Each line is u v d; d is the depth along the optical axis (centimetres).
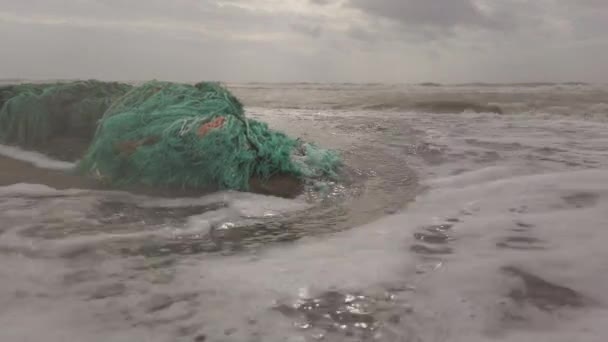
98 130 387
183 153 335
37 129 482
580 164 430
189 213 290
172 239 246
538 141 575
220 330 156
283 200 320
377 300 177
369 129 703
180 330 156
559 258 213
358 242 242
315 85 3306
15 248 227
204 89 416
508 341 149
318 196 333
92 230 256
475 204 309
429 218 282
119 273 201
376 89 2283
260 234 256
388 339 151
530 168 416
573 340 149
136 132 352
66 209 293
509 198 320
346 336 153
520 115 959
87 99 491
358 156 477
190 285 190
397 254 223
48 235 246
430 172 409
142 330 155
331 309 170
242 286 189
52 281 192
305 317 165
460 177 387
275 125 750
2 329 154
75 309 169
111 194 329
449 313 167
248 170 343
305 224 274
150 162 339
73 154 443
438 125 759
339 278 196
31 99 489
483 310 169
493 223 267
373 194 340
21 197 320
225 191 332
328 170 386
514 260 213
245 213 292
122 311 168
